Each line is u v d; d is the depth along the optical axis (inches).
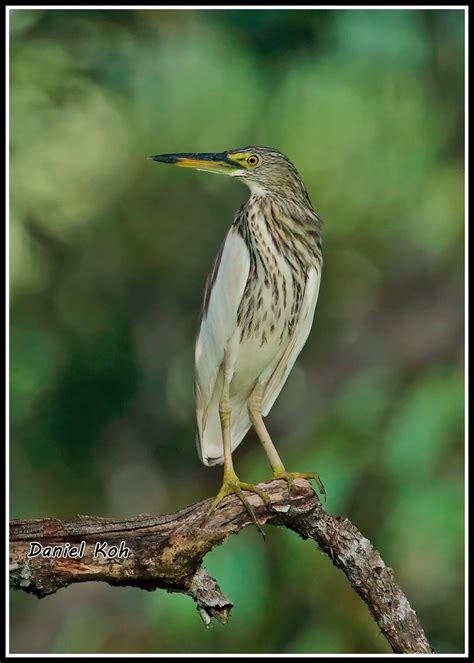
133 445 585.6
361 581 285.7
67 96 538.0
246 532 444.1
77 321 570.3
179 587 277.6
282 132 526.0
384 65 499.5
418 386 473.7
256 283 336.5
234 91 516.7
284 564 443.2
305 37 498.3
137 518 278.4
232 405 351.6
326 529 288.5
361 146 527.5
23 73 528.4
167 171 574.2
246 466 530.3
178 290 591.2
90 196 569.3
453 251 550.3
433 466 431.2
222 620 278.1
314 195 544.1
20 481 557.6
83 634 546.0
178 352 589.3
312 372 563.2
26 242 544.1
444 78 517.0
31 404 554.9
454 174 524.7
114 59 533.0
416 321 556.1
